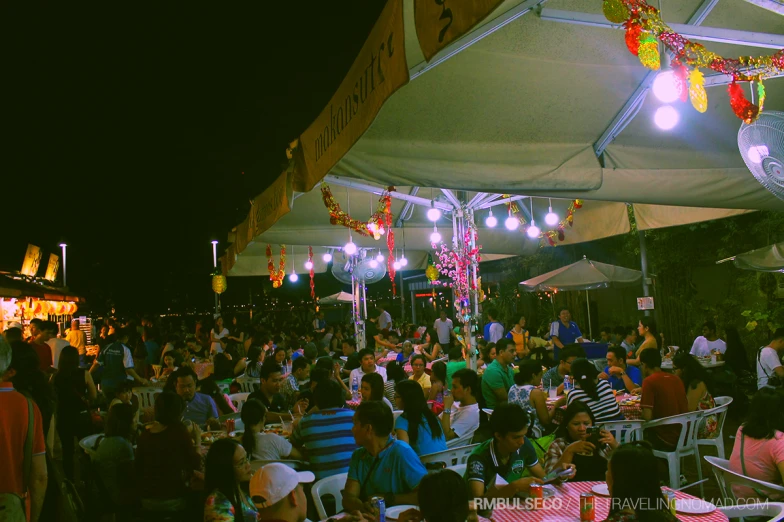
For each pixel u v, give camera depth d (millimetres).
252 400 5785
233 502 3908
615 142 6117
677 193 6414
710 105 5578
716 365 11266
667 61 4082
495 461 4305
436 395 8039
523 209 11492
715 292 14891
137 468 5285
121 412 6336
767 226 12805
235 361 12508
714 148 6305
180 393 7488
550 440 5215
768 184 4094
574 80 5184
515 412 4254
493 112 5430
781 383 9055
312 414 5723
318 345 14219
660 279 16250
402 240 13273
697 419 6586
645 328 11016
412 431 5379
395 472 4320
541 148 5910
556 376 9266
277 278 15234
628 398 8203
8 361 3898
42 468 3992
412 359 9336
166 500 5188
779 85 5262
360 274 15336
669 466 6414
